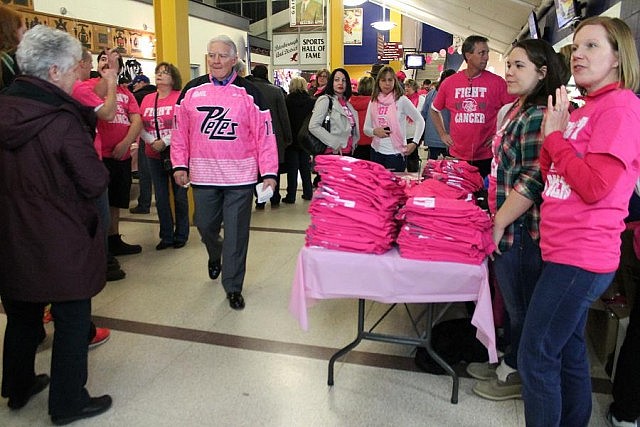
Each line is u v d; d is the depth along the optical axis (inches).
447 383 92.3
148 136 167.0
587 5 148.8
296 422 81.2
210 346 106.3
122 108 152.2
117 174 158.1
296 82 238.2
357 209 81.3
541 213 64.5
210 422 81.4
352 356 102.0
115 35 387.5
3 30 90.0
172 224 176.2
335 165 83.3
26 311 81.6
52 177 72.2
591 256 58.4
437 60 798.5
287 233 193.9
